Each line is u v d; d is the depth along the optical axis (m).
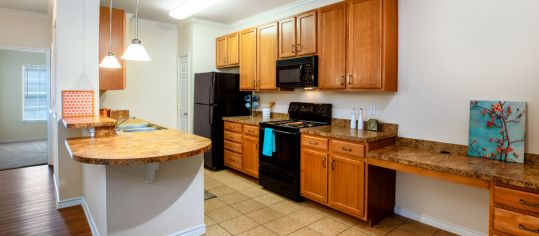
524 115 2.18
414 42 2.84
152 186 2.23
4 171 4.56
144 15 4.66
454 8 2.56
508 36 2.27
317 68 3.43
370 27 2.88
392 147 2.87
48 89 4.93
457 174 2.04
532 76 2.17
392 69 2.90
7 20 4.53
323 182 3.07
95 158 1.70
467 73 2.50
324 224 2.81
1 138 6.93
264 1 3.93
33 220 2.83
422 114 2.81
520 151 2.19
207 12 4.49
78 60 3.03
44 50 4.84
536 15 2.14
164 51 5.27
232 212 3.07
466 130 2.53
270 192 3.69
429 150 2.71
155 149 1.98
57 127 3.07
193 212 2.50
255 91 4.93
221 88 4.62
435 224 2.77
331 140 2.96
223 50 4.97
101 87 3.59
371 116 3.24
